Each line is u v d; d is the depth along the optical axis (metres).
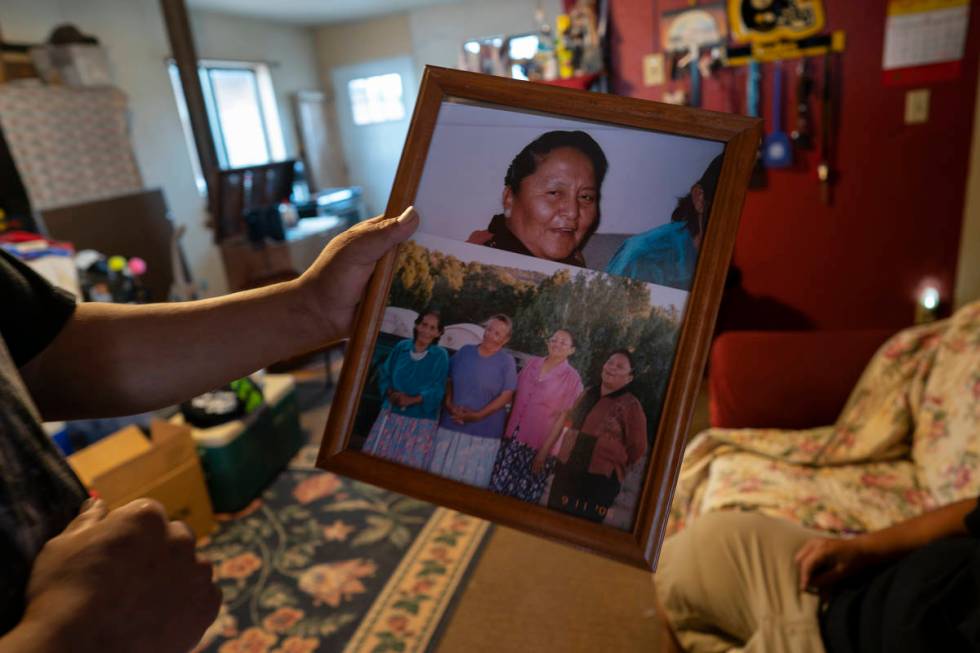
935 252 2.57
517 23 5.64
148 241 4.01
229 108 5.66
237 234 3.87
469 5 5.76
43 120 3.72
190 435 1.98
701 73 2.62
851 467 1.52
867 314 2.74
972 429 1.31
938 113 2.41
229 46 5.52
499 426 0.54
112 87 4.14
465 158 0.59
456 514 2.09
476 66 3.10
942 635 0.83
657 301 0.54
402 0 5.49
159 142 4.62
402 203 0.59
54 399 0.54
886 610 0.91
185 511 1.96
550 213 0.56
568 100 0.57
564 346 0.54
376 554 1.92
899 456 1.53
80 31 4.01
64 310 0.55
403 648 1.55
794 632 1.01
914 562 0.94
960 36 2.30
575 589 1.70
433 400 0.56
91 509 0.43
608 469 0.52
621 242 0.55
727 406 1.74
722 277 0.52
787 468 1.54
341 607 1.71
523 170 0.57
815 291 2.79
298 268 4.16
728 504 1.42
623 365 0.53
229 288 3.99
